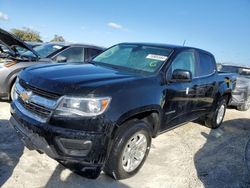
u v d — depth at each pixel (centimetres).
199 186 352
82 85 292
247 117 826
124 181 341
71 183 321
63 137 281
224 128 655
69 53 710
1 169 329
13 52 600
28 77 331
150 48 449
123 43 501
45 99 295
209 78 530
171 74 402
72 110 282
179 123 451
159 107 365
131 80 334
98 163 295
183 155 445
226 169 412
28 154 374
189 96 450
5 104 592
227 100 653
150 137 363
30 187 304
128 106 310
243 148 520
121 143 313
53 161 364
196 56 491
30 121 299
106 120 289
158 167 390
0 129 449
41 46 740
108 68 398
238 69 1066
